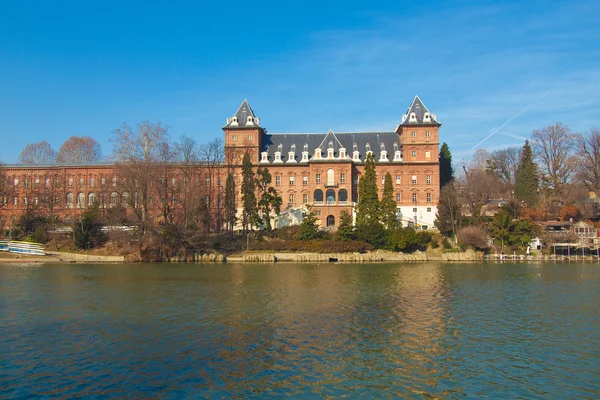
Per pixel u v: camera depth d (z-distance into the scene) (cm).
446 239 9794
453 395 2134
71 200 12488
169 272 6594
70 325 3328
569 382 2295
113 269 7019
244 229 9856
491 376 2364
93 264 7875
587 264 8062
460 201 10400
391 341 2944
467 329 3259
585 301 4319
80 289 4950
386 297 4469
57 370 2409
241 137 12112
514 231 9625
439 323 3428
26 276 6081
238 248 9088
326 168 11775
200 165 9512
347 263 8181
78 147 15875
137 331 3162
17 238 9606
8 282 5497
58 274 6312
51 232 9581
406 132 11981
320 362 2545
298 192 12056
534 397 2123
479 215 10288
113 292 4744
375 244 9181
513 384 2264
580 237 9612
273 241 9119
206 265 7738
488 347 2838
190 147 9544
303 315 3659
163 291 4812
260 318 3550
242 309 3881
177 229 8594
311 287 5100
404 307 3991
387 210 9906
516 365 2525
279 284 5331
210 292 4747
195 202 8744
